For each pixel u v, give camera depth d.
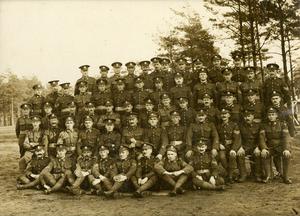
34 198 7.22
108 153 8.05
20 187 7.95
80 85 9.78
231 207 6.02
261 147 7.75
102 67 10.08
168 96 8.68
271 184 7.48
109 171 7.51
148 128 8.34
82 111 9.41
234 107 8.52
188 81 9.67
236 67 9.62
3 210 6.39
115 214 5.95
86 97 9.76
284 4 16.56
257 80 9.11
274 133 7.80
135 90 9.39
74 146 8.31
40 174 7.80
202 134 8.07
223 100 8.74
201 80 9.07
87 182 7.76
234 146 7.90
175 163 7.41
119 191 7.50
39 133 8.95
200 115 8.12
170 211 5.99
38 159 8.15
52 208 6.47
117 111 9.33
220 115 8.39
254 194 6.79
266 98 9.03
